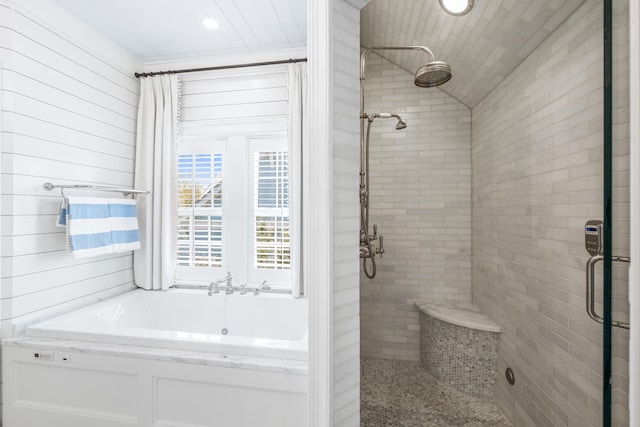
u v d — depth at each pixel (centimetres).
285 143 274
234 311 260
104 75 250
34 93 198
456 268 121
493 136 112
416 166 124
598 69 78
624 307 52
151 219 276
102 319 231
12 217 186
